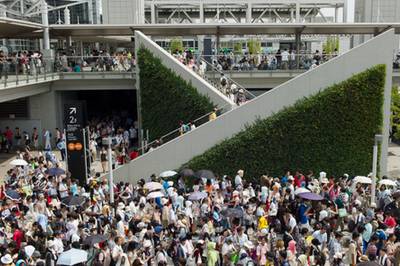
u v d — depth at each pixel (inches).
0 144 1267.2
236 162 983.0
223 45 2687.0
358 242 564.4
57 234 543.5
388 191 741.9
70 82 1296.8
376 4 1747.0
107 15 1834.4
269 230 642.2
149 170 979.3
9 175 854.5
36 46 1927.9
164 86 1172.5
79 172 896.3
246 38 2647.6
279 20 2365.9
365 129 998.4
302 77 975.6
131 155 1067.3
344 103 984.3
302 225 666.2
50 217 627.8
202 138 979.3
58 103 1331.2
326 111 983.0
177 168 980.6
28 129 1318.9
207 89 1131.9
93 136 1199.6
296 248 569.6
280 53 1328.7
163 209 657.6
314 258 524.7
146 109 1198.3
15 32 1298.0
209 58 1289.4
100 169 1095.6
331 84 980.6
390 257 535.5
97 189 751.1
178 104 1163.3
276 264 524.7
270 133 980.6
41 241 537.0
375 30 1349.7
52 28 1279.5
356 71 979.3
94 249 519.2
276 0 2121.1
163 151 975.6
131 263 507.2
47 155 1026.1
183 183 876.0
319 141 992.2
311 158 995.9
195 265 540.4
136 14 1836.9
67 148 894.4
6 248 511.8
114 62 1279.5
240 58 1288.1
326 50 2439.7
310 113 980.6
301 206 687.1
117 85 1295.5
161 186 754.8
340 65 975.6
